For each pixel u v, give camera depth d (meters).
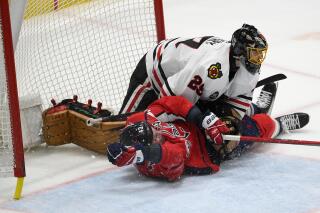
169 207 9.05
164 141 10.02
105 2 14.09
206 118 9.87
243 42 9.79
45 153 11.66
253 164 10.57
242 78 10.20
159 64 10.65
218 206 9.01
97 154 11.46
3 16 9.35
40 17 13.34
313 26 20.47
